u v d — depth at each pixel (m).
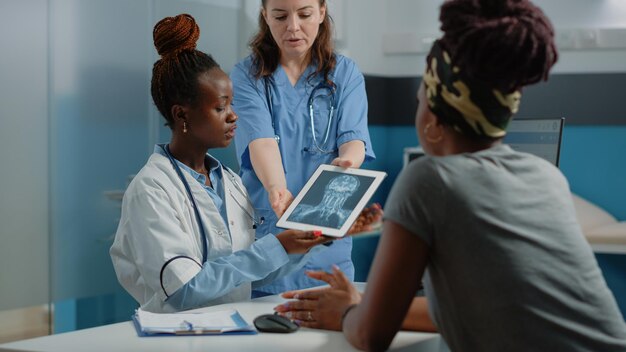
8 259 2.85
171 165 1.89
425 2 4.63
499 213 1.29
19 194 2.88
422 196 1.29
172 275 1.75
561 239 1.32
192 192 1.88
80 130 3.06
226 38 3.64
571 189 4.23
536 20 1.29
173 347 1.40
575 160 4.22
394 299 1.30
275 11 2.33
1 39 2.79
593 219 3.83
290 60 2.45
